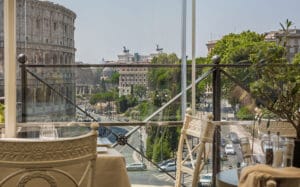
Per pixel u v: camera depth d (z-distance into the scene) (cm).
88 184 178
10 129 324
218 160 355
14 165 161
